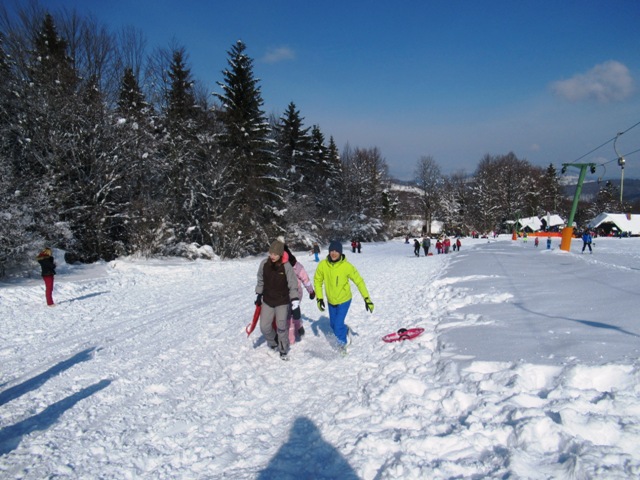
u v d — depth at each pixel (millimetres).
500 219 86438
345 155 65062
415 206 99000
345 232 52812
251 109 30375
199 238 29484
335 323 6180
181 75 28375
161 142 24562
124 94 25188
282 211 32906
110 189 22078
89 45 23297
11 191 16000
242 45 30078
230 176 29078
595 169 24531
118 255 22797
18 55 20469
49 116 19719
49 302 10820
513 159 93875
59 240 18625
